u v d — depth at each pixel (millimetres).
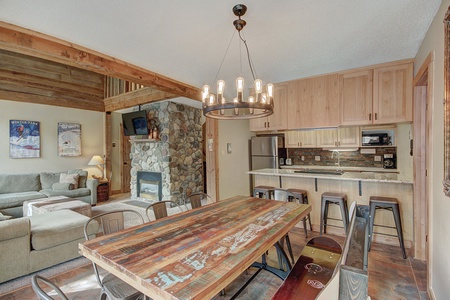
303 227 3754
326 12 1859
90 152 6457
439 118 1830
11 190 4824
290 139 5828
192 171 6086
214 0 1680
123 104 6047
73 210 3705
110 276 1689
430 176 2057
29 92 5391
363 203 3326
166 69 3082
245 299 2057
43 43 2150
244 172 5809
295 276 1567
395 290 2133
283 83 3918
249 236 1610
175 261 1265
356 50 2641
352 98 3322
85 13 1815
